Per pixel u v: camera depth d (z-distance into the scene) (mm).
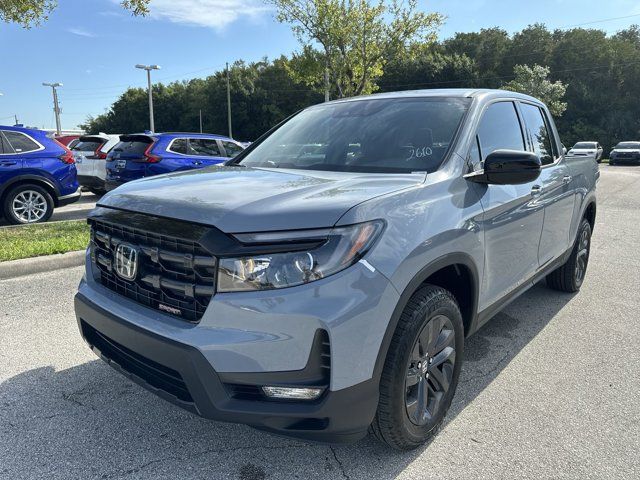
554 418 2959
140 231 2381
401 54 16875
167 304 2312
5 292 5105
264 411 2082
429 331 2539
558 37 76688
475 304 2947
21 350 3793
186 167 10602
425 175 2725
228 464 2533
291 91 78062
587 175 5082
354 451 2635
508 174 2797
